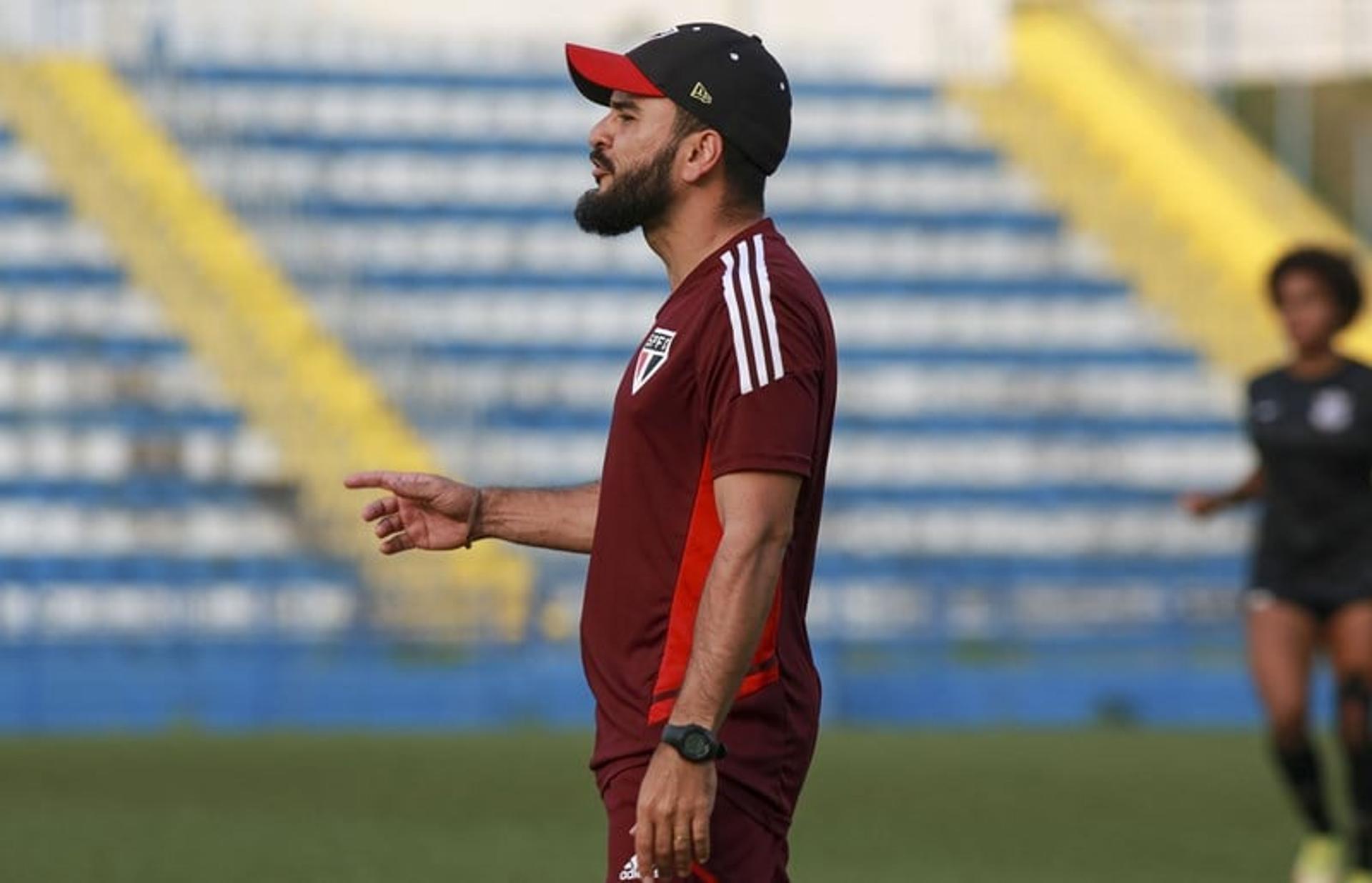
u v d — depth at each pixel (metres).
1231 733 58.25
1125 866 32.84
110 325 82.44
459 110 95.62
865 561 77.06
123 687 60.16
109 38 94.38
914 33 104.50
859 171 97.38
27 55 93.44
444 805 39.47
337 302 84.81
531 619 63.50
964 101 101.81
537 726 59.84
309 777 44.22
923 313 91.75
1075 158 99.50
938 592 66.25
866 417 85.56
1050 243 95.56
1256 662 31.30
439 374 83.56
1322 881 30.84
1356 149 115.56
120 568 72.44
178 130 90.75
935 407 87.75
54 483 75.88
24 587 70.56
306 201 89.62
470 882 29.88
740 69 14.66
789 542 14.11
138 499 76.06
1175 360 90.75
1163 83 105.81
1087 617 67.31
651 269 90.19
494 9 102.00
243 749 50.75
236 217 87.81
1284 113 115.62
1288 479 31.31
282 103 93.94
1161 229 96.75
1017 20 107.50
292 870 30.81
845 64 103.88
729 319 13.98
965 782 44.50
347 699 61.22
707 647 13.59
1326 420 30.95
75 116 90.50
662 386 14.19
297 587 68.88
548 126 96.12
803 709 14.62
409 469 78.50
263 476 77.94
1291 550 31.36
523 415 82.75
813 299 14.30
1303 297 31.38
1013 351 89.81
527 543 16.56
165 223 86.81
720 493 13.91
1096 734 57.59
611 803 14.47
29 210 85.94
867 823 37.72
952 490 82.62
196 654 61.41
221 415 79.31
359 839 34.34
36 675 59.66
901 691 62.78
